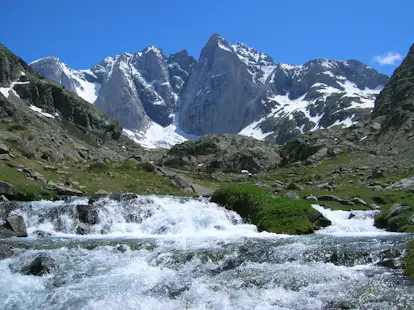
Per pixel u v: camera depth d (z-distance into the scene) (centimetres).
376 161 5878
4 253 1683
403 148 6272
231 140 10131
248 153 8238
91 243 2014
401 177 4272
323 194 3462
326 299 1262
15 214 2533
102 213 2611
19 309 1244
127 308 1244
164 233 2531
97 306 1256
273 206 2675
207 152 9494
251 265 1633
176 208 2856
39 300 1309
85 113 13462
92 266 1634
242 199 2933
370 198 3153
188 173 6525
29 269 1551
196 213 2734
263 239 2141
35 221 2505
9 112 7569
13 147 3956
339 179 4916
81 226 2489
